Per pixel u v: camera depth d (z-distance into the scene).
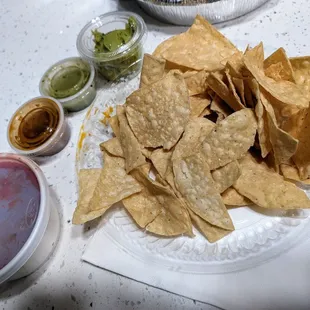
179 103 0.61
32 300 0.57
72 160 0.73
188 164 0.58
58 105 0.74
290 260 0.52
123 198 0.60
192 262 0.55
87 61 0.82
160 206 0.59
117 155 0.65
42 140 0.71
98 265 0.57
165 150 0.64
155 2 0.82
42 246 0.57
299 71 0.63
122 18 0.86
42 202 0.55
